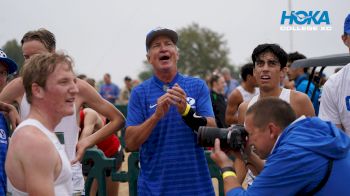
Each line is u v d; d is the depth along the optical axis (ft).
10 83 15.08
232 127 12.89
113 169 19.88
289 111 11.70
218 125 34.83
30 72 10.80
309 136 11.05
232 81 72.54
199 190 15.26
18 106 15.19
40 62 10.80
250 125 11.93
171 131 15.30
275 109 11.64
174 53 15.74
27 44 15.51
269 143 11.75
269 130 11.64
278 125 11.58
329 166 10.87
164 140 15.33
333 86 16.67
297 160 10.84
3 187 13.39
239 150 12.56
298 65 22.66
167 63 15.56
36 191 10.05
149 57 15.89
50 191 10.17
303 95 16.94
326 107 16.97
